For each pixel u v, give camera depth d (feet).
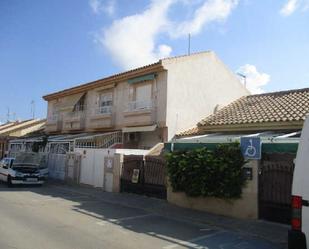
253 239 30.40
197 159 42.29
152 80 74.33
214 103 78.54
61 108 105.70
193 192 42.70
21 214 37.88
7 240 26.58
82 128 95.96
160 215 40.93
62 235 28.91
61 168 81.35
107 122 85.05
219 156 40.63
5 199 49.37
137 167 56.13
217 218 38.52
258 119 56.49
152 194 52.80
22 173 67.72
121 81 82.99
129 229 32.78
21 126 145.18
